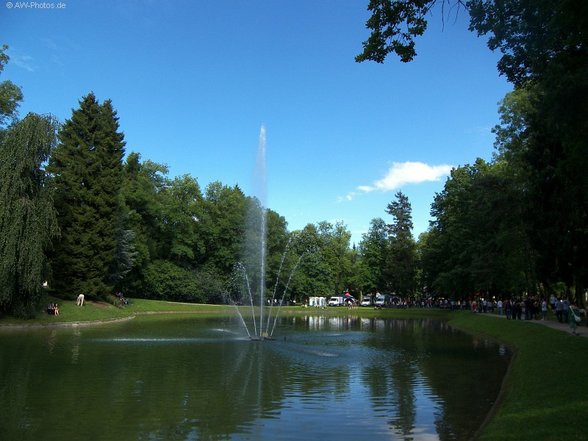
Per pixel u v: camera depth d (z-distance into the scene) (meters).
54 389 15.06
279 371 18.69
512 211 45.28
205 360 21.09
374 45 14.36
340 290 109.25
